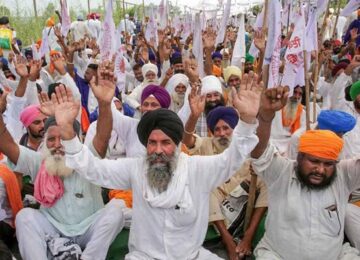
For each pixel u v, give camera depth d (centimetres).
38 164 331
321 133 279
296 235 293
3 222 343
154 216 285
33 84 486
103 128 308
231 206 376
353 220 330
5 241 351
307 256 292
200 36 627
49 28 896
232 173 278
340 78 577
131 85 852
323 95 657
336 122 341
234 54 626
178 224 285
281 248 300
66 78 520
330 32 1048
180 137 283
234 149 268
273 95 262
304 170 285
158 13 1116
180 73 637
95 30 1148
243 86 258
